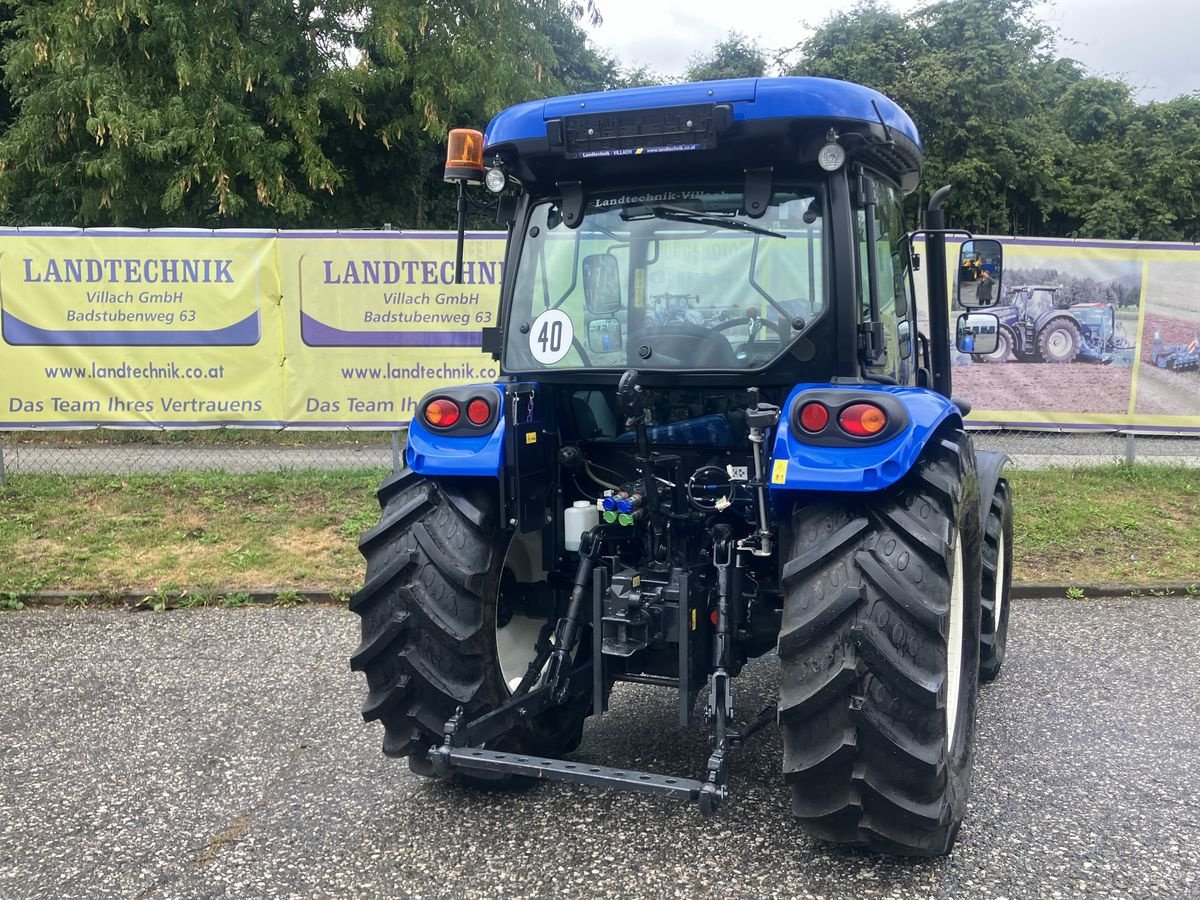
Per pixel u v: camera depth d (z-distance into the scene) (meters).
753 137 3.08
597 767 2.88
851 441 2.72
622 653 3.11
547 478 3.43
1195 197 26.45
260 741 4.03
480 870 3.00
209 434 9.60
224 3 13.76
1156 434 9.70
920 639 2.69
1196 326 9.52
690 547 3.31
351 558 6.74
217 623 5.75
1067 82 29.66
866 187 3.27
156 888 2.93
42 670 4.94
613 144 3.16
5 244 8.13
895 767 2.70
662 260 3.34
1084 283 9.53
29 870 3.03
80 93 13.10
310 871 3.01
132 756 3.89
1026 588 6.41
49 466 8.62
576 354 3.43
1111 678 4.81
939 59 24.48
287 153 14.05
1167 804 3.43
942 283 4.23
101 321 8.30
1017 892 2.84
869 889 2.86
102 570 6.49
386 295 8.48
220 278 8.34
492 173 3.40
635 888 2.88
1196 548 7.15
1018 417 9.74
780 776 3.64
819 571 2.77
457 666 3.21
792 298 3.18
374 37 14.35
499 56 15.01
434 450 3.23
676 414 3.33
